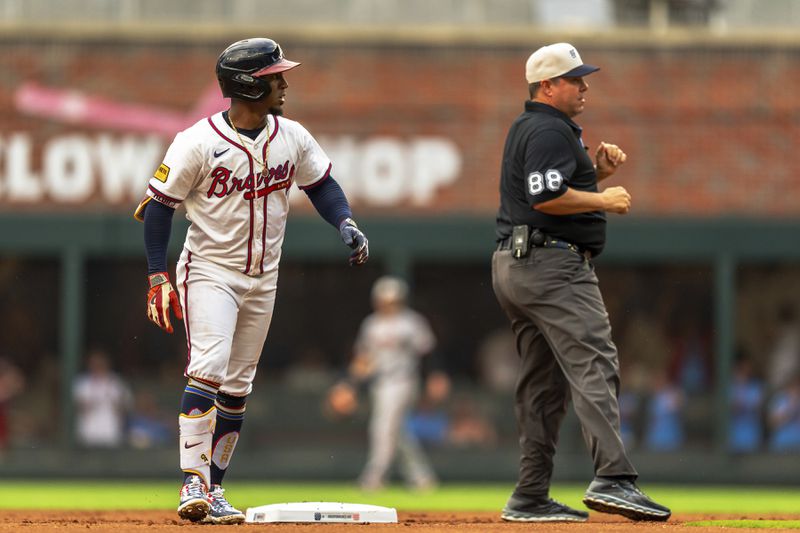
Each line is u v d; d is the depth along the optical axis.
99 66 56.91
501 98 56.91
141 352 60.38
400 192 56.72
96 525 19.55
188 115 56.75
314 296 61.09
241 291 20.06
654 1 57.16
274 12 57.28
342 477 57.22
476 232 56.38
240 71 19.47
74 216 56.44
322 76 56.97
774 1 57.06
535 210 21.48
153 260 19.91
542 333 22.03
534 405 22.58
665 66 56.78
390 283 47.81
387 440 47.41
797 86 56.59
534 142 21.17
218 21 57.12
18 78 56.75
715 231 56.16
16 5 57.03
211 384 19.80
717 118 56.59
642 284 59.66
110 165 56.66
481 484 56.41
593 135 56.72
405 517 24.25
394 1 57.41
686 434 57.91
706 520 22.55
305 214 56.38
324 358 60.84
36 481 56.34
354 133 56.88
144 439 57.69
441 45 57.00
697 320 59.50
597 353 21.11
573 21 57.16
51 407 60.31
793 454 56.16
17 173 56.53
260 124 19.94
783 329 59.72
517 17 57.28
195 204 19.91
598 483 20.95
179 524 20.02
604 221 21.86
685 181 56.47
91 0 57.16
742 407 57.50
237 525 19.27
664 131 56.59
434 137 56.84
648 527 19.17
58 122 56.72
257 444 58.38
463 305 61.25
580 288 21.38
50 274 61.19
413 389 47.62
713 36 56.72
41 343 60.97
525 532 17.83
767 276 60.03
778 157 56.50
